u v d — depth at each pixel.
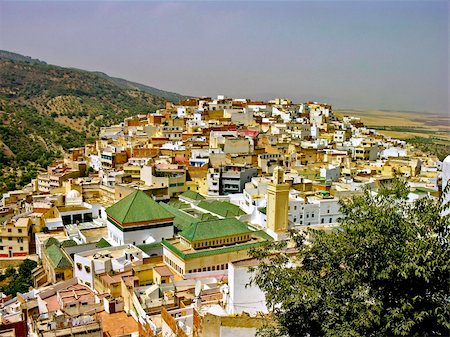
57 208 126.25
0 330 67.31
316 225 110.75
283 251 54.25
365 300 29.92
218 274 80.69
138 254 87.31
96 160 182.12
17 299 85.31
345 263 31.22
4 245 119.31
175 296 66.81
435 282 28.84
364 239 29.27
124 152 172.88
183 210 117.44
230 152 175.50
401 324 27.48
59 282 88.44
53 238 108.69
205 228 85.38
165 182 137.00
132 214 95.56
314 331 30.91
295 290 30.80
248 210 120.25
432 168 163.88
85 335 60.28
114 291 76.56
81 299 76.94
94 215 129.12
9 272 110.31
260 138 197.88
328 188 135.88
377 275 28.36
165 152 175.88
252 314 47.72
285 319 31.80
